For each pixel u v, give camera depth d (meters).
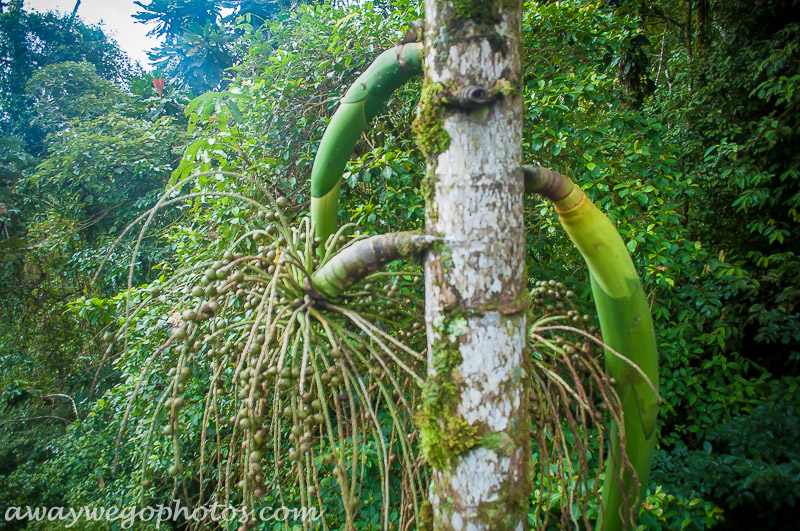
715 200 5.39
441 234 1.13
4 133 10.94
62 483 4.52
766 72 5.09
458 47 1.09
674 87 6.38
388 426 2.72
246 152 3.71
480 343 1.09
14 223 7.52
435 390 1.12
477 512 1.09
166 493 3.37
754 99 5.26
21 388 5.63
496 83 1.09
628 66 5.65
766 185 5.12
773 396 3.76
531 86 3.45
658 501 2.72
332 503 2.70
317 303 1.40
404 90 3.46
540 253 3.55
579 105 3.82
